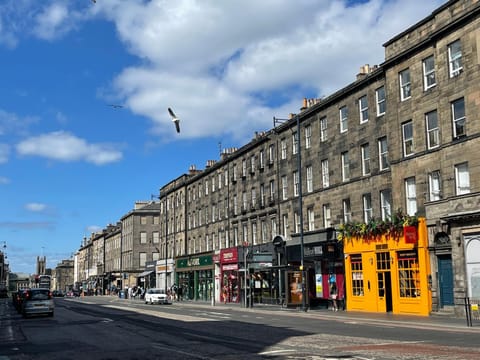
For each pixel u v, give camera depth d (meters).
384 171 32.84
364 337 17.69
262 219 49.19
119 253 114.31
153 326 24.31
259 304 47.16
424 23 29.81
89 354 15.04
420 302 28.77
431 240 28.12
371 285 32.75
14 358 14.66
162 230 82.75
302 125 42.62
